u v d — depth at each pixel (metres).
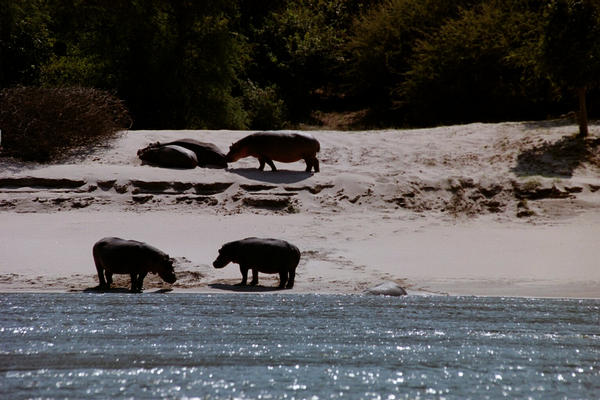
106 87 131.50
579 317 36.47
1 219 66.19
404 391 23.80
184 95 133.62
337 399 22.97
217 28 137.50
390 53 147.12
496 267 54.25
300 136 80.00
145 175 76.12
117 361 27.44
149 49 133.50
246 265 48.53
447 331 32.88
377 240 63.00
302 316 36.31
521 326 34.03
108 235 61.88
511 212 73.06
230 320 35.12
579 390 23.95
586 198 74.56
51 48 145.12
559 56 88.56
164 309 38.12
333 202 74.31
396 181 77.81
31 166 79.12
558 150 86.44
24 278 48.97
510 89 124.81
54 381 24.78
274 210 72.38
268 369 26.42
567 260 56.03
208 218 68.62
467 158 86.69
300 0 179.75
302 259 56.56
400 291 45.22
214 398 23.05
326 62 161.12
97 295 43.16
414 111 133.88
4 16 127.25
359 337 31.53
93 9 134.75
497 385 24.48
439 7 147.62
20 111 84.44
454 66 128.12
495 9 134.00
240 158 84.81
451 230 67.00
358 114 154.25
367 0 177.75
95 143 88.06
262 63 162.00
